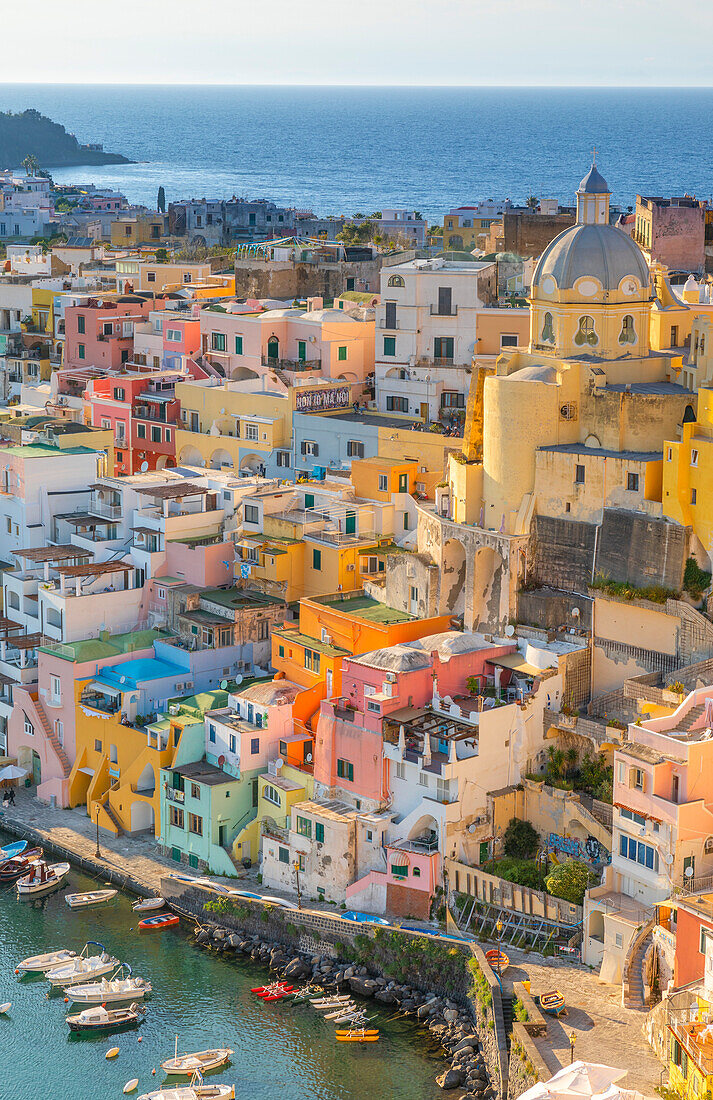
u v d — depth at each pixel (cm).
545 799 10819
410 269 15762
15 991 10475
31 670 13575
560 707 11200
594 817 10531
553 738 11194
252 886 11519
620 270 11994
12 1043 9938
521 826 10925
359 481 14262
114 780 12650
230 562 13512
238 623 12888
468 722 10875
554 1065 8781
